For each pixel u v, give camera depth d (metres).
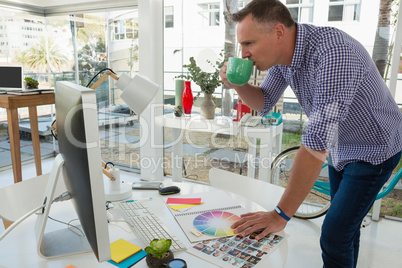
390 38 2.35
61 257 0.89
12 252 0.91
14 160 2.87
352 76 0.99
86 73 3.74
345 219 1.27
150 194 1.36
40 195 1.46
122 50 3.47
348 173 1.30
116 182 1.32
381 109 1.18
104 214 0.70
